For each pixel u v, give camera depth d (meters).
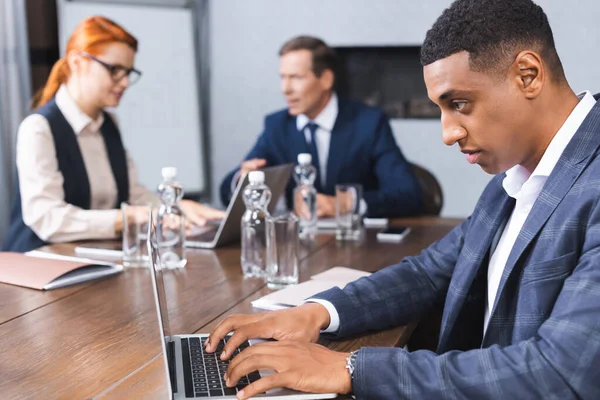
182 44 4.44
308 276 1.69
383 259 1.87
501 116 1.07
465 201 4.39
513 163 1.13
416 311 1.39
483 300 1.34
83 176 2.41
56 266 1.68
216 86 4.67
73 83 2.44
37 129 2.31
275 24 4.53
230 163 4.71
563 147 1.10
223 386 1.02
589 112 1.09
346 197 2.15
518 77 1.06
